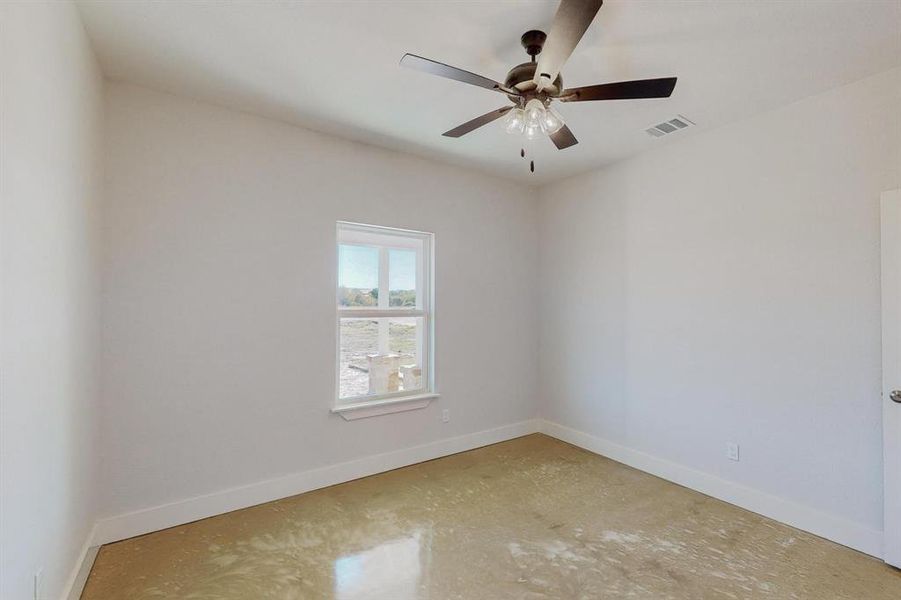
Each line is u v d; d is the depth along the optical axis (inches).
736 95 98.3
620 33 76.0
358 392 133.1
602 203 149.6
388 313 139.2
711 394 117.5
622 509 108.8
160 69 89.4
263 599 74.7
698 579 80.8
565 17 56.2
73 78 69.7
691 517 104.8
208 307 104.2
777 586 78.9
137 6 70.3
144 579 79.7
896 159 87.0
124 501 93.7
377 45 81.0
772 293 105.4
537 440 164.6
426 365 147.3
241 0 68.9
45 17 57.1
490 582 79.9
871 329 90.0
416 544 92.4
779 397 104.0
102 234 91.0
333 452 123.4
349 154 126.7
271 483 112.5
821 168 97.3
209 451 104.0
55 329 62.6
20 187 49.7
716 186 116.7
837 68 87.2
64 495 68.1
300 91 98.7
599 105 103.3
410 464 139.3
